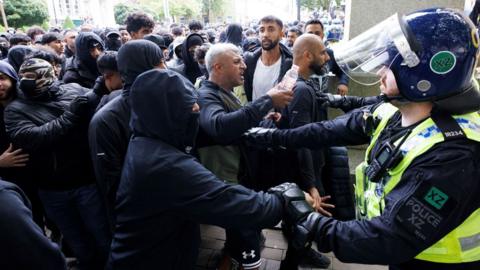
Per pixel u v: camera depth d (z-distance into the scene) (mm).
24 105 2119
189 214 1280
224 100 1999
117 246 1412
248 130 1725
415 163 920
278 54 3139
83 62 3166
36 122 2115
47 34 4902
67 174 2242
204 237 2990
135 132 1408
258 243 2184
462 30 911
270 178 2271
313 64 2217
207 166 1987
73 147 2221
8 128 2084
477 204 927
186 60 3832
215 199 1250
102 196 2164
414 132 971
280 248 2791
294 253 2012
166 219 1339
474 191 897
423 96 948
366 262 958
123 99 1957
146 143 1330
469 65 922
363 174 1255
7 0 19672
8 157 2088
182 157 1297
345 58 1115
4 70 2160
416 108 1012
